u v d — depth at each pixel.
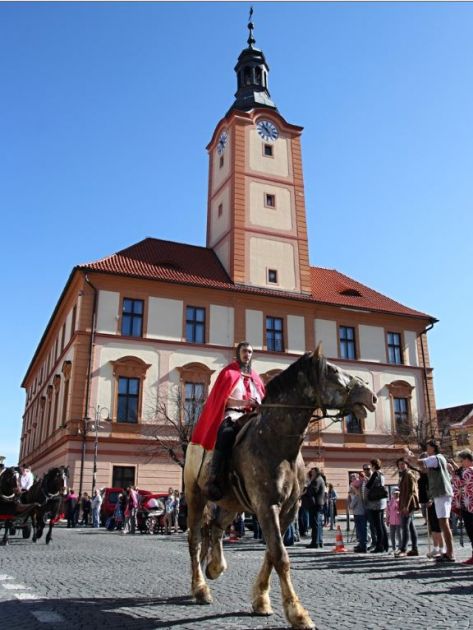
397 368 41.47
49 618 5.87
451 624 5.57
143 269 36.25
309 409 5.93
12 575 9.38
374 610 6.40
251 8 48.94
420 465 12.37
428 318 43.31
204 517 7.71
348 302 41.75
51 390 41.91
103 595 7.43
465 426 56.44
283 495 5.82
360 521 14.21
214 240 42.53
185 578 9.21
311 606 6.70
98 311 33.91
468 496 10.29
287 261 40.44
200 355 35.59
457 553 13.40
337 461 37.12
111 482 31.56
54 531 24.06
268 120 43.53
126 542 18.17
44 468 41.09
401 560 11.80
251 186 41.12
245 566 11.16
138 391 33.53
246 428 6.31
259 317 38.03
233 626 5.44
